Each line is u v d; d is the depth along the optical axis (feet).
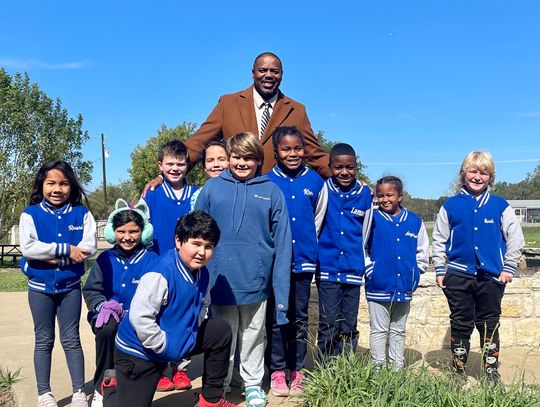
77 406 11.59
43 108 60.70
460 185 14.55
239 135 12.01
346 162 12.94
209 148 13.88
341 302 13.26
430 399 10.42
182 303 10.23
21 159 60.03
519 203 187.62
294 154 12.64
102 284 11.91
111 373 10.75
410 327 17.88
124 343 10.22
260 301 11.83
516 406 10.47
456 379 11.75
